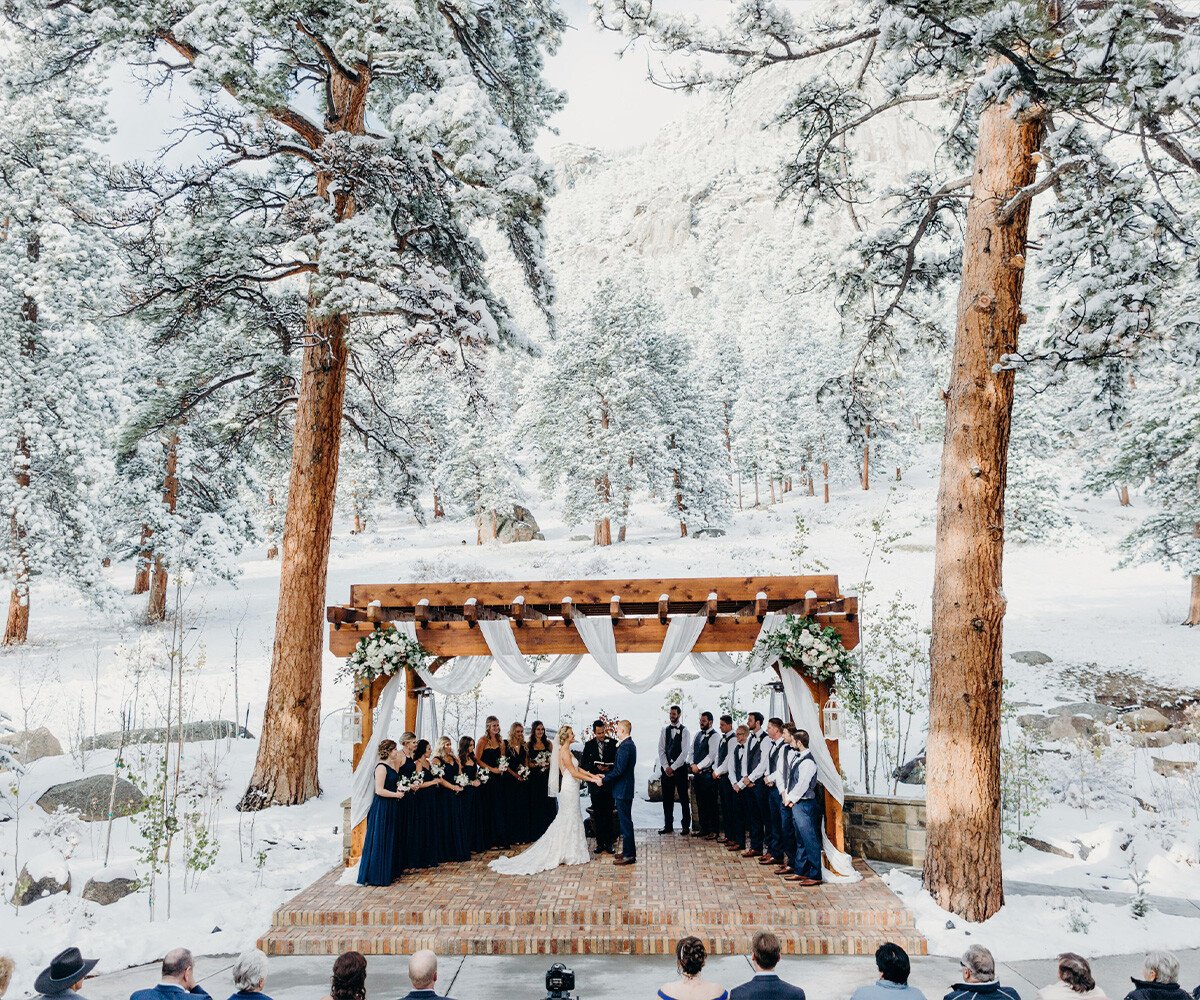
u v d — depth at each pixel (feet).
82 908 26.96
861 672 43.78
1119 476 77.92
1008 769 38.68
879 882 28.94
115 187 38.60
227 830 35.70
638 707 64.44
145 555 89.40
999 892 27.20
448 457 151.02
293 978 22.62
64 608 102.01
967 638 28.35
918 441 187.62
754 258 461.37
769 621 32.27
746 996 14.02
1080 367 26.50
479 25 45.32
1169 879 31.35
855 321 40.83
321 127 43.29
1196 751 52.21
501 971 22.93
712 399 214.90
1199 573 74.90
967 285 30.35
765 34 28.94
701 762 36.40
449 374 43.68
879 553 120.67
